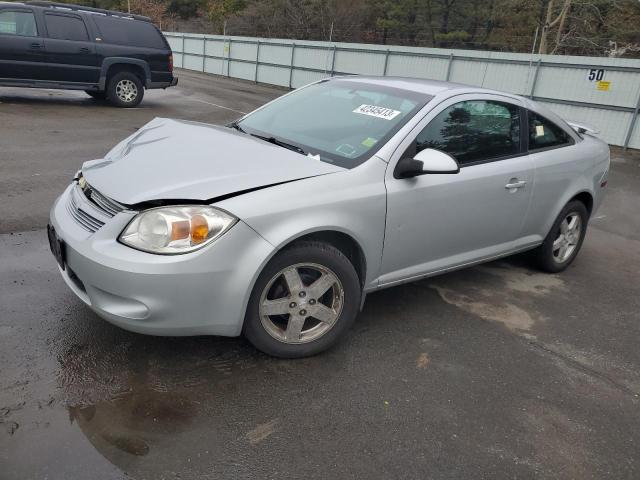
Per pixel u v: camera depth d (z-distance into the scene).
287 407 2.81
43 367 2.92
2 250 4.36
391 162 3.39
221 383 2.95
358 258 3.38
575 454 2.70
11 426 2.49
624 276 5.22
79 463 2.32
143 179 2.94
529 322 4.04
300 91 4.50
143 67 13.09
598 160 5.05
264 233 2.84
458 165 3.51
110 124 10.75
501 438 2.75
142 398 2.77
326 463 2.47
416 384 3.12
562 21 25.97
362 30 41.94
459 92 3.90
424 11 40.44
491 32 38.19
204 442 2.52
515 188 4.14
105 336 3.25
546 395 3.15
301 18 42.34
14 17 11.58
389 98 3.90
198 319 2.80
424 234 3.62
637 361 3.65
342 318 3.27
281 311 3.08
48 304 3.54
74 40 12.15
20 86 11.88
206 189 2.82
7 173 6.62
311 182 3.06
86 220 2.94
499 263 5.18
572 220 4.97
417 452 2.60
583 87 15.02
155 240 2.69
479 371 3.32
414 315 3.95
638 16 27.31
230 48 28.69
